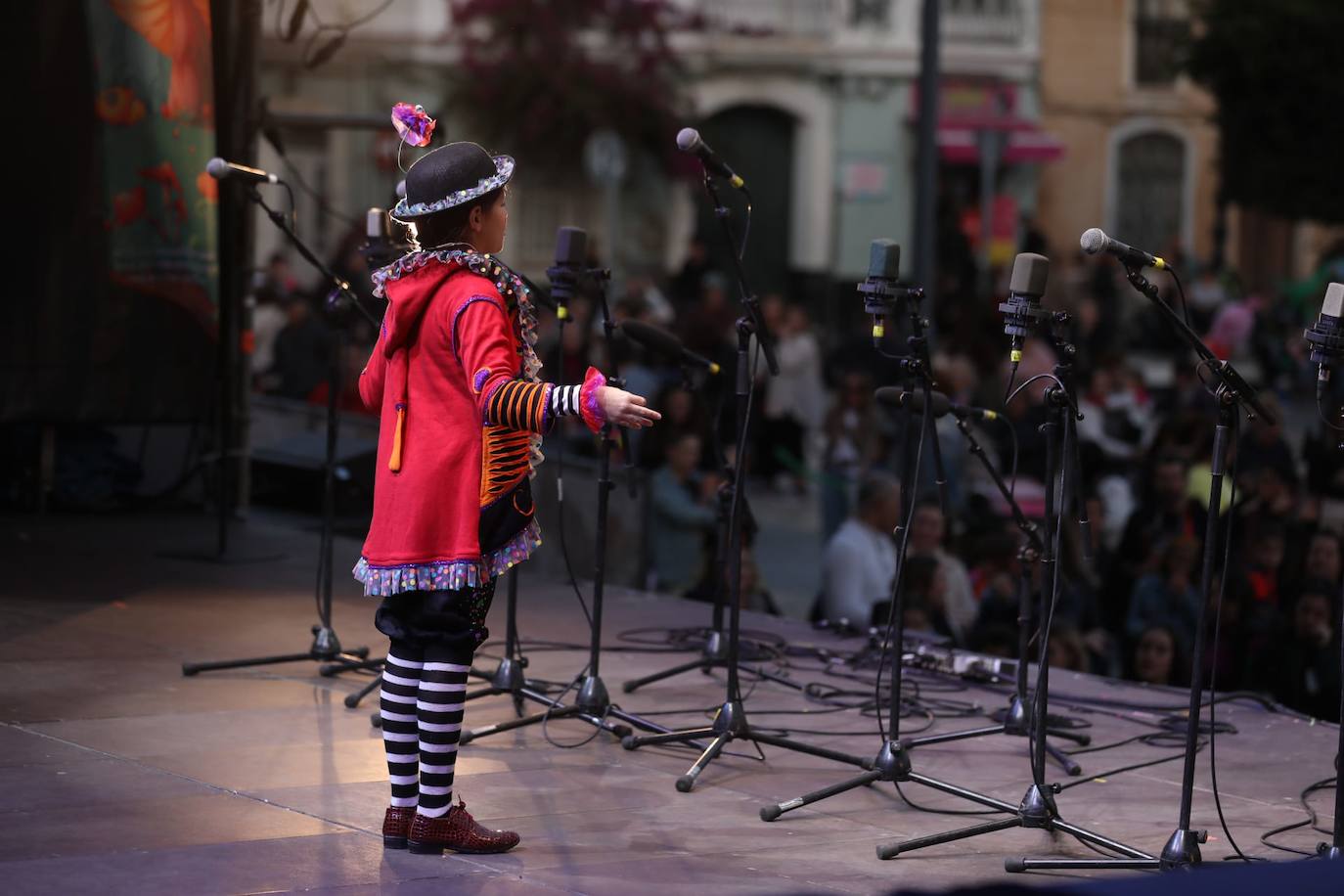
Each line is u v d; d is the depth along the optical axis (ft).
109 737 18.89
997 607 29.94
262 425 38.63
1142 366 77.10
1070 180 104.83
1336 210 66.28
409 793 15.56
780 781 18.74
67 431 33.68
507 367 14.64
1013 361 16.74
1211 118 68.80
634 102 88.79
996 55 97.50
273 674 22.20
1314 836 17.60
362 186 77.15
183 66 31.42
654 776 18.66
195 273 31.99
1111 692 24.14
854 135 96.58
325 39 37.63
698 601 30.17
